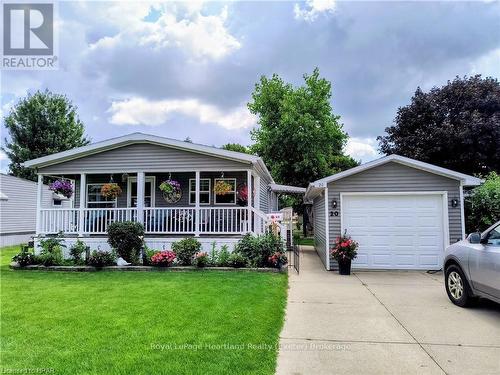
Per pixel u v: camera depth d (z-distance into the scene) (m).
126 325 4.89
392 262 10.34
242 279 8.34
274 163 25.94
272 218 14.12
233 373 3.47
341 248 9.70
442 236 10.19
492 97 19.47
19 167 28.56
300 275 9.54
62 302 6.19
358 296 6.97
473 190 11.70
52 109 29.61
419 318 5.48
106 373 3.44
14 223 19.19
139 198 11.87
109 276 8.88
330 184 10.65
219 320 5.10
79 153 12.00
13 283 8.00
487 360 3.91
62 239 11.15
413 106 21.48
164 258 9.91
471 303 6.05
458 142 18.95
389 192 10.37
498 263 5.08
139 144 12.01
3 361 3.74
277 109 27.39
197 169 11.74
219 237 11.38
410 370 3.67
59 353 3.94
